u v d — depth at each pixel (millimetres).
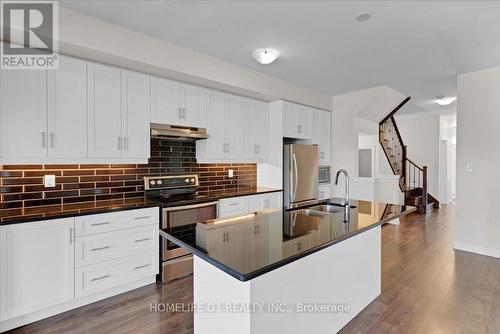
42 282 2141
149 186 3205
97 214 2402
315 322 1793
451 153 8633
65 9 2143
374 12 2209
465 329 2078
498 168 3543
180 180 3490
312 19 2320
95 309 2354
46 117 2279
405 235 4633
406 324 2137
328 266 1905
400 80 4059
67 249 2254
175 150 3504
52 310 2248
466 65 3459
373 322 2156
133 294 2604
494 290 2686
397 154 6910
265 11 2203
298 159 4242
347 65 3426
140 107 2824
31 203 2486
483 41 2740
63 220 2229
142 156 2846
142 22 2369
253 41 2738
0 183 2332
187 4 2102
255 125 4004
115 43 2402
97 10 2180
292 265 1615
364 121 5430
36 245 2109
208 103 3408
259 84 3648
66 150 2379
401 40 2717
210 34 2590
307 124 4531
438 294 2604
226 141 3609
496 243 3576
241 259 1315
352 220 2090
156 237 2770
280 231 1796
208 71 3084
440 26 2432
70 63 2398
